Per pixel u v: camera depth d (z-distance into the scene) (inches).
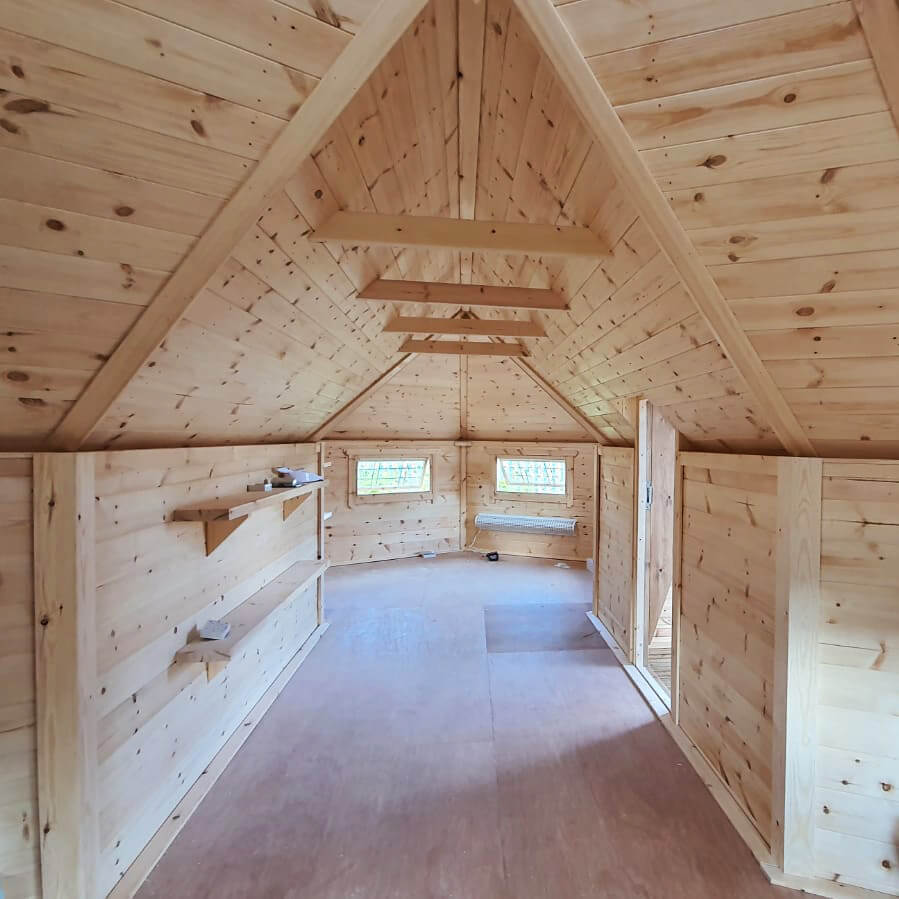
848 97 32.2
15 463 48.8
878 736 56.7
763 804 63.7
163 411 61.8
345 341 98.9
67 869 50.2
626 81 34.4
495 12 43.9
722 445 79.9
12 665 49.5
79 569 50.4
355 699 100.0
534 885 57.1
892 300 42.8
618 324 75.9
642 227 51.8
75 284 40.3
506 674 111.3
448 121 64.7
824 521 57.9
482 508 233.0
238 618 83.8
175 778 68.7
